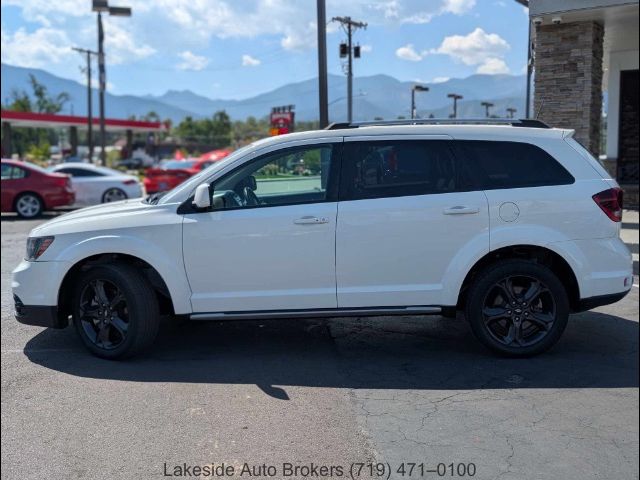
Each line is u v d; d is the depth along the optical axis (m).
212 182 5.49
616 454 3.87
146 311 5.45
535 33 12.17
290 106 21.25
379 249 5.33
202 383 5.00
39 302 5.59
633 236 11.07
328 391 4.82
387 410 4.48
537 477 3.63
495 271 5.34
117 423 4.30
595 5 10.78
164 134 101.12
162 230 5.39
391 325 6.59
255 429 4.20
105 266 5.45
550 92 12.15
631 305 7.22
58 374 5.23
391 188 5.40
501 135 5.45
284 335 6.27
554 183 5.39
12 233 13.83
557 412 4.44
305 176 5.48
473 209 5.30
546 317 5.41
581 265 5.33
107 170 19.02
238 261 5.38
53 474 3.69
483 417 4.37
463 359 5.51
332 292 5.38
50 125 54.38
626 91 15.85
